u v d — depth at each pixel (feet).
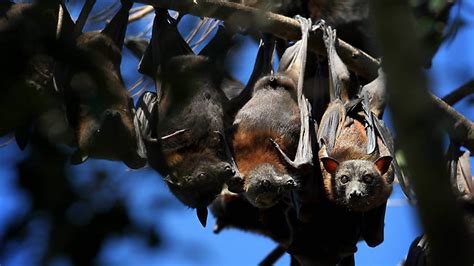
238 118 67.00
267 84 68.49
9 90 43.06
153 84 73.05
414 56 33.63
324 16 76.95
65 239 40.60
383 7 33.88
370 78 72.69
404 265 72.02
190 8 63.67
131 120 61.46
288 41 77.10
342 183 66.23
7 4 53.42
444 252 33.76
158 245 41.73
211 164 62.34
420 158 33.12
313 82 73.56
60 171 41.88
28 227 40.40
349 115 68.80
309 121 66.28
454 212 33.30
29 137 43.29
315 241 70.33
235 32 66.08
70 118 56.95
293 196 69.62
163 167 63.10
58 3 51.85
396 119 33.60
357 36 77.41
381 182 66.18
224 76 67.97
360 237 74.13
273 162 64.95
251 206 84.12
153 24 66.90
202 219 63.00
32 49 47.70
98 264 40.88
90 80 51.67
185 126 62.69
